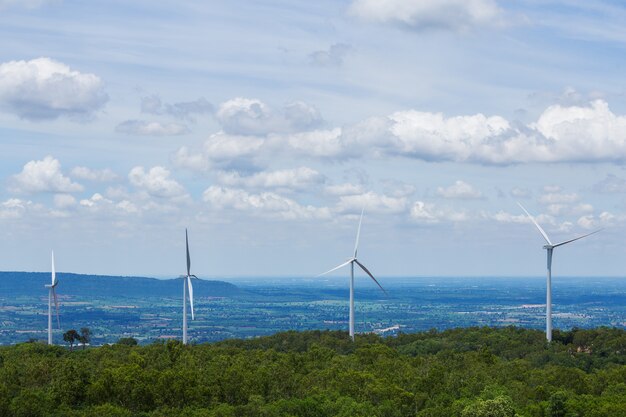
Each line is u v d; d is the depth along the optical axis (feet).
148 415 546.26
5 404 532.32
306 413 563.48
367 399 604.08
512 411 554.46
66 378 581.53
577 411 575.79
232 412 546.26
